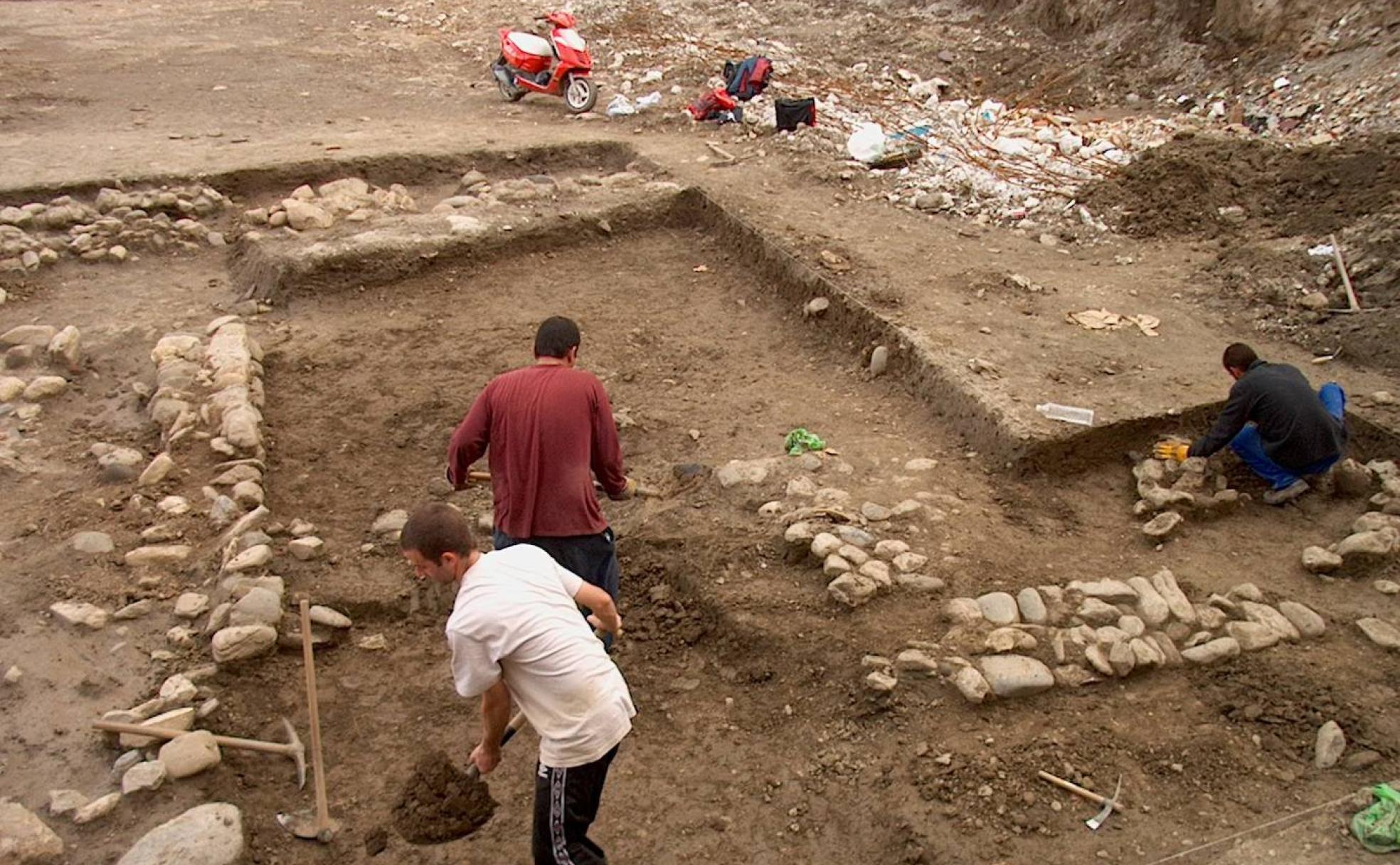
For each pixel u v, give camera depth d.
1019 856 4.05
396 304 8.51
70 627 4.94
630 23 15.92
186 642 4.91
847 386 7.50
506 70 12.93
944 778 4.37
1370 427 6.58
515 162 10.94
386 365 7.63
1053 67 14.01
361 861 4.11
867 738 4.63
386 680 5.00
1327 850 3.88
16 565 5.33
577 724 3.40
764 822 4.34
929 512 5.87
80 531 5.57
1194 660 4.90
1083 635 4.97
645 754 4.70
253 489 5.92
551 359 4.64
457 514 3.49
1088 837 4.12
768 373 7.73
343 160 10.28
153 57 14.31
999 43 14.88
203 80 13.38
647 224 9.87
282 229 8.95
